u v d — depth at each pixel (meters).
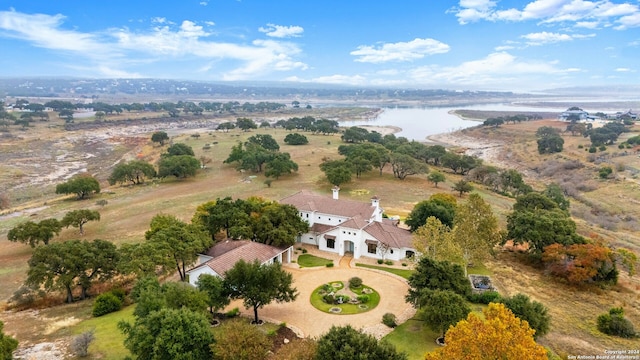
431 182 123.75
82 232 82.44
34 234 71.12
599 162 148.88
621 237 85.88
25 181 142.75
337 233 66.50
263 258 55.94
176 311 35.03
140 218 91.88
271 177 128.25
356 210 70.25
